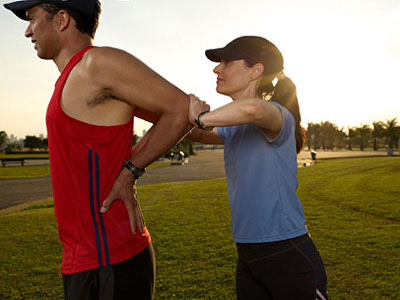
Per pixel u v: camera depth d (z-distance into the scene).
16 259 4.47
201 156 58.31
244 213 1.52
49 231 6.00
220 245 4.79
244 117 1.23
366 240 4.87
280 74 1.62
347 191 10.41
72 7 1.18
